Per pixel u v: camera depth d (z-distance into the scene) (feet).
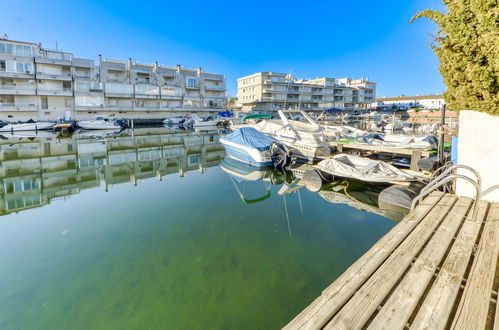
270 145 39.11
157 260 14.82
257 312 10.91
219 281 12.92
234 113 134.10
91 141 72.64
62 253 15.56
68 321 10.58
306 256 15.14
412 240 10.33
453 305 6.96
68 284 12.75
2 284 12.75
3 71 107.65
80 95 122.62
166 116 149.69
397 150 33.12
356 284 7.88
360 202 24.03
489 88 11.53
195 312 10.94
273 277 13.24
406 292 7.41
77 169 39.58
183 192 27.81
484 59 11.32
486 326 6.30
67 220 20.42
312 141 38.32
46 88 117.80
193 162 44.88
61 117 118.11
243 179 33.42
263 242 16.81
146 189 28.99
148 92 142.20
